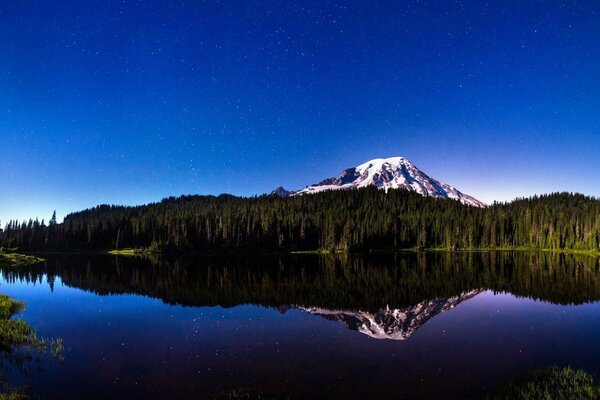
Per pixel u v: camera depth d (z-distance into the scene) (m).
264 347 24.47
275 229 138.12
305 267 80.31
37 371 19.98
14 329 27.34
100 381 18.64
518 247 150.88
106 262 99.19
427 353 22.98
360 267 79.44
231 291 49.50
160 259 108.44
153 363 21.34
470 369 20.16
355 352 23.25
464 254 122.12
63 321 32.56
